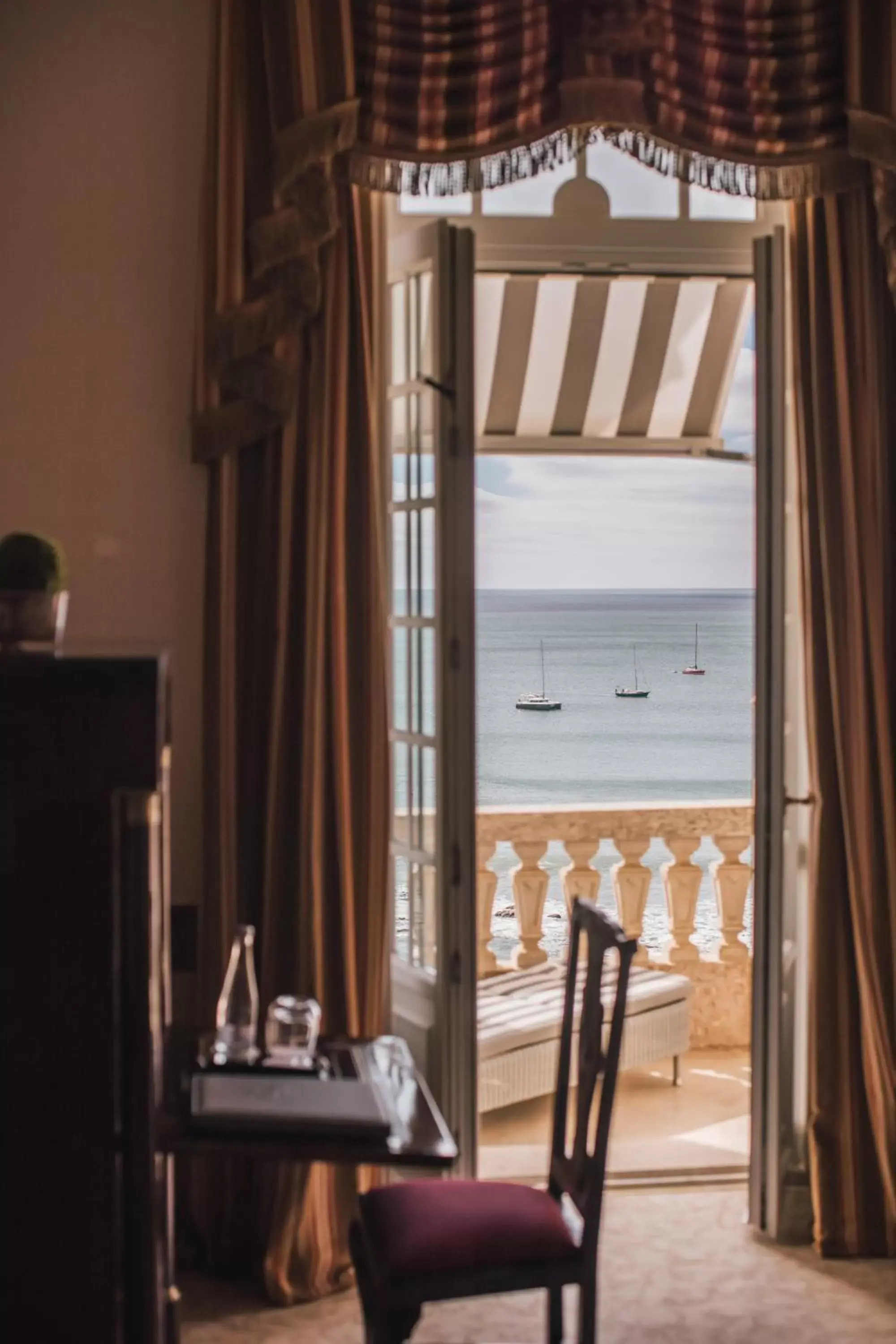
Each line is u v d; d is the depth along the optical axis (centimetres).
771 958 391
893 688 391
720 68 376
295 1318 348
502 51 369
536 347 597
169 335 382
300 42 360
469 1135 382
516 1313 356
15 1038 192
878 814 389
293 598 371
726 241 406
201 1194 372
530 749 3034
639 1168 445
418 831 396
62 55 377
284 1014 271
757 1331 341
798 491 390
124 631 382
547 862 1853
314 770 367
